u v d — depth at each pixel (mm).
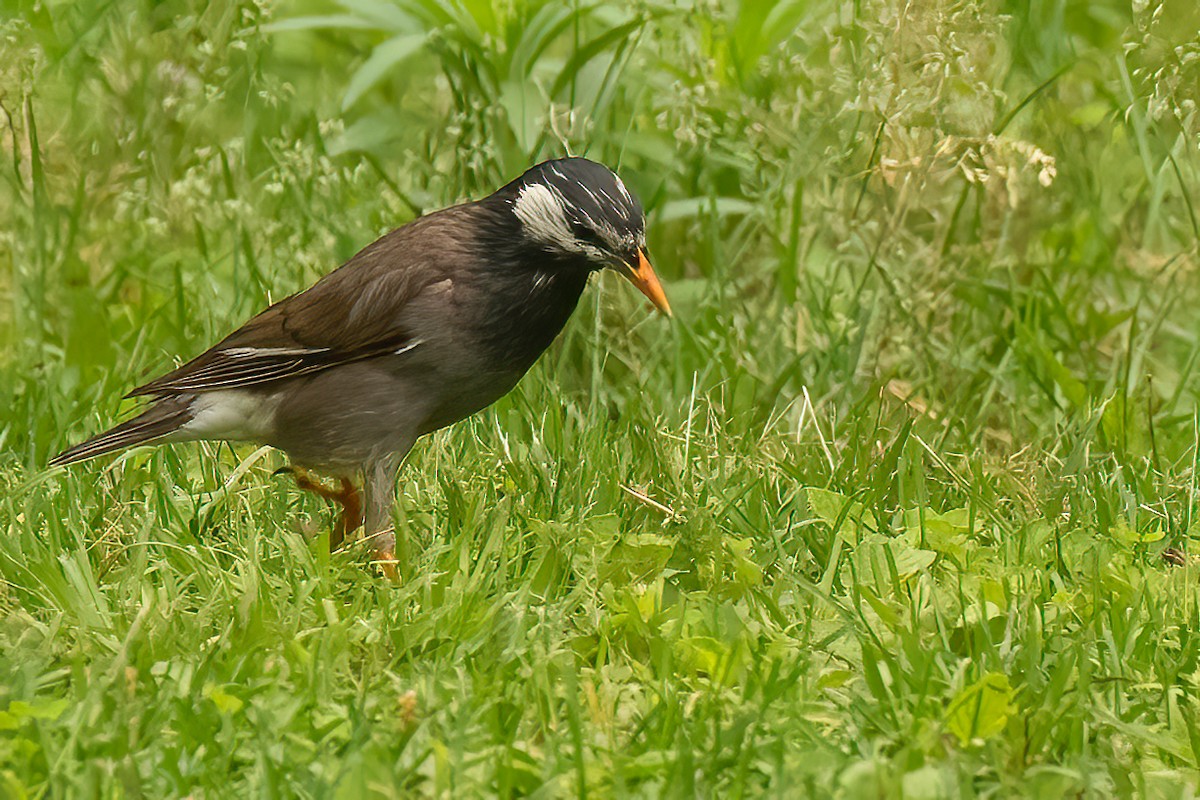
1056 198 14148
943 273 13180
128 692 7926
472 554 9805
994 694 7719
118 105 14469
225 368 9883
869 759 7449
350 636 8609
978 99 12570
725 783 7434
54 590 8984
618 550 9570
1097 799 7457
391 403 9766
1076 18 15266
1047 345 13016
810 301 12828
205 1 14922
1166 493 10953
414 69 15641
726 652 8344
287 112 14641
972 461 11141
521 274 9688
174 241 13891
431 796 7227
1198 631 8789
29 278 13234
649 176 13578
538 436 11328
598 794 7203
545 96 13172
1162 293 13719
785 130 13312
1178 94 12617
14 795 6914
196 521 10109
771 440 11453
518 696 8086
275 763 7258
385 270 9648
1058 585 9422
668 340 12609
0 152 14086
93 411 11727
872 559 9375
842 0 13375
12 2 14812
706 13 13812
